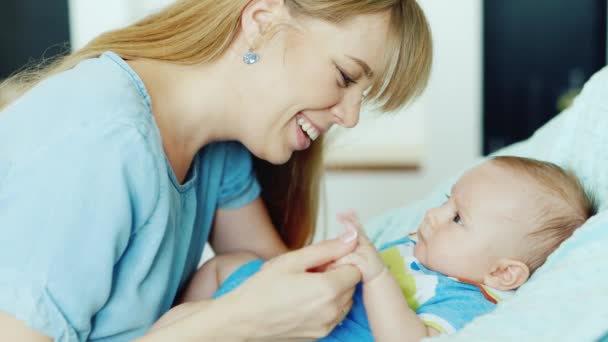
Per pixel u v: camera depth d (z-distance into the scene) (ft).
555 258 3.17
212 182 4.04
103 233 2.62
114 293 2.95
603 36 10.25
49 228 2.53
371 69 3.29
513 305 2.75
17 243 2.51
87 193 2.58
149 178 2.77
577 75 10.48
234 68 3.26
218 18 3.19
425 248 3.70
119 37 3.32
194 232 3.94
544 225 3.54
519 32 10.50
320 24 3.15
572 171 3.92
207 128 3.38
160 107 3.17
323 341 3.32
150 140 2.78
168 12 3.33
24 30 10.93
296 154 4.36
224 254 4.28
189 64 3.26
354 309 3.42
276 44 3.20
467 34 10.46
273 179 4.49
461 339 2.58
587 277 2.70
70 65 3.32
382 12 3.19
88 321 2.71
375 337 3.11
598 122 3.96
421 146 11.41
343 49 3.17
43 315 2.51
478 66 10.57
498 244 3.54
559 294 2.68
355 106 3.41
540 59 10.55
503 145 10.85
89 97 2.74
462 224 3.64
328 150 4.49
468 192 3.70
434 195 4.81
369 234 4.99
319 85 3.22
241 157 4.18
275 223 4.71
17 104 2.85
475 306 3.31
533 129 10.72
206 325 2.70
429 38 3.43
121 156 2.65
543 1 10.37
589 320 2.47
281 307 2.74
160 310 3.52
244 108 3.32
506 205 3.57
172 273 3.55
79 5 10.81
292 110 3.29
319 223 10.30
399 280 3.55
